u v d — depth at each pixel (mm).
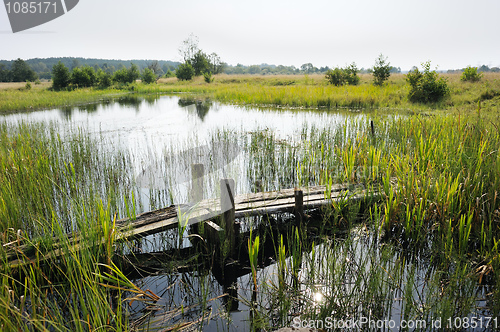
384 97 15766
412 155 5840
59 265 3281
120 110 17266
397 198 4352
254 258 3633
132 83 39406
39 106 19234
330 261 3580
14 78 72250
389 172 5035
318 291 3164
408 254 3863
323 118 12305
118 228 3824
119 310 2688
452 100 13469
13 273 3107
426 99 14250
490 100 12664
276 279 3490
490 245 3508
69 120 13531
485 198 4129
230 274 3664
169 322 2879
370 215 4457
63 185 5535
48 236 3469
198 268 3742
